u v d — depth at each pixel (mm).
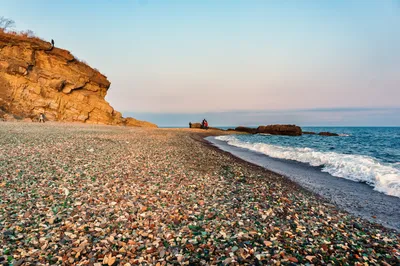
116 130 42438
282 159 23438
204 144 35438
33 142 19922
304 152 26844
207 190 11398
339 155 24859
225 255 6129
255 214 8898
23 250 5730
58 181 10766
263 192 11852
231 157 23406
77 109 54906
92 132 33750
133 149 21453
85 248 6035
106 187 10547
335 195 12172
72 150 18062
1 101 45281
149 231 7094
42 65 52469
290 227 7996
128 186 10938
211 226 7672
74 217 7559
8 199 8422
